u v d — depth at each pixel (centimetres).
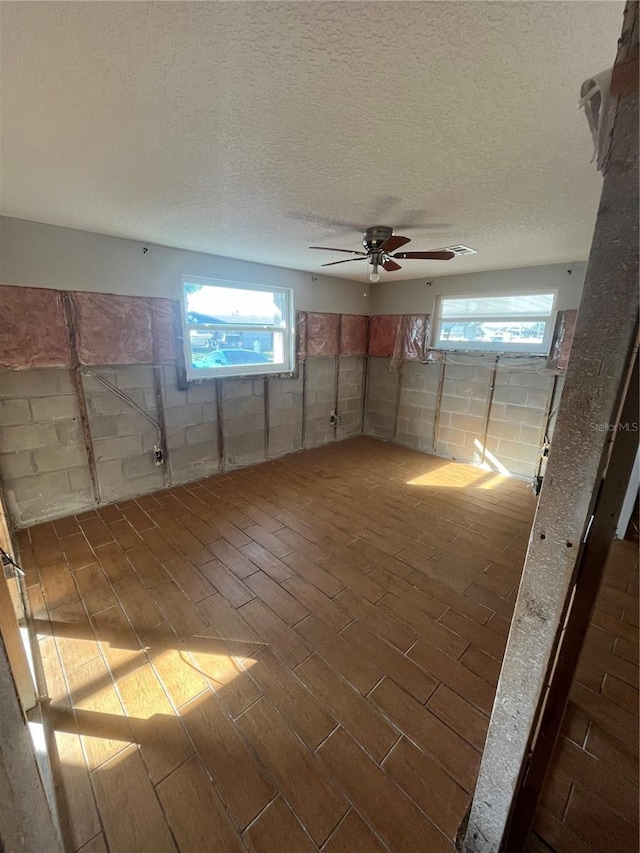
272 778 134
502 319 425
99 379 314
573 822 123
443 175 175
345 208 221
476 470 443
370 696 165
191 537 289
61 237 276
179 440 378
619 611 214
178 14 88
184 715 155
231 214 237
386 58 101
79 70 106
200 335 382
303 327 464
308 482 400
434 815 124
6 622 142
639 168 57
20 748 76
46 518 305
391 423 546
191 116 129
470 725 153
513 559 267
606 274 63
